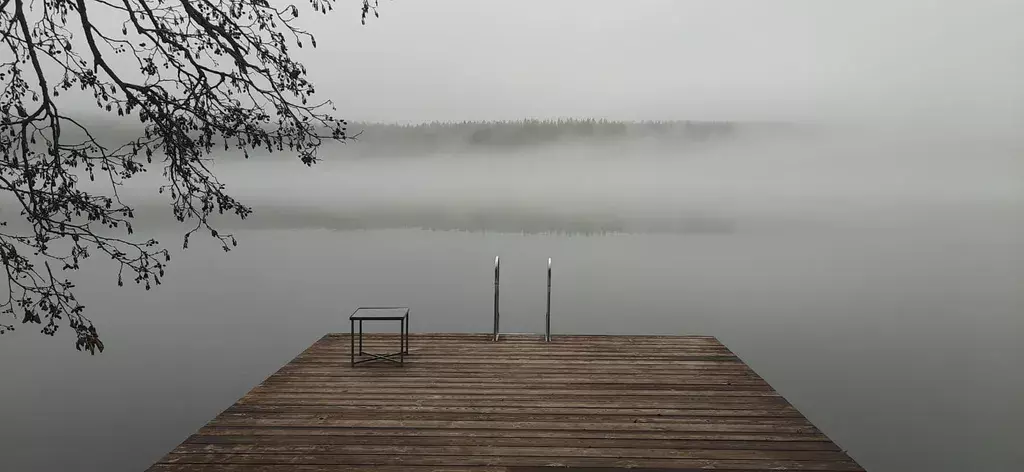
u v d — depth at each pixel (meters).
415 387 4.37
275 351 8.97
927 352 9.25
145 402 7.13
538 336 6.02
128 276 15.26
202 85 3.26
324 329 10.04
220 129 3.32
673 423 3.69
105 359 8.76
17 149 3.03
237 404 3.98
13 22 2.92
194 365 8.40
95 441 6.16
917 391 7.50
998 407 7.02
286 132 3.40
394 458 3.18
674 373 4.74
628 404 4.02
